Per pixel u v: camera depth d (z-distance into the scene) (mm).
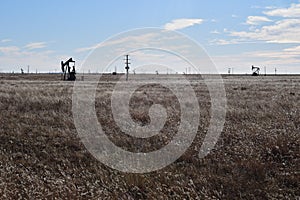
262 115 16172
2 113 16656
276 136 11656
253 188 8250
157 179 8828
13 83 47000
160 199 7676
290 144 10883
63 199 7605
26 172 9414
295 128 13094
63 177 9062
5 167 9719
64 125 14547
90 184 8414
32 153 11266
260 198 7852
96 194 7867
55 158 10656
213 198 7859
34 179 8750
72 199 7613
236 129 13367
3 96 21953
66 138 12648
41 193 7809
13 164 10070
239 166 9516
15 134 13062
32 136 12922
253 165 9422
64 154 11117
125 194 8008
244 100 23109
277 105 19938
